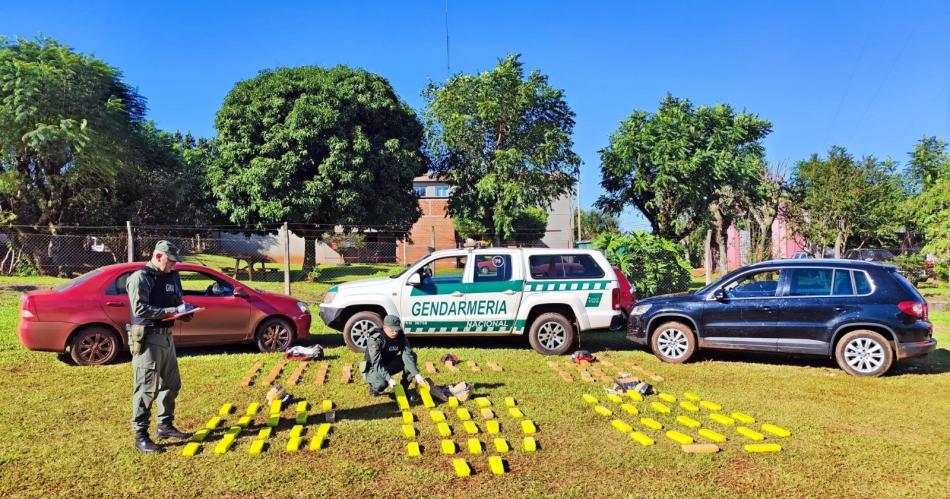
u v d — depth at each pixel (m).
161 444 5.30
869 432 5.89
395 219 25.31
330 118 22.05
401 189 25.41
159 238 22.48
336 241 24.31
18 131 19.70
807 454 5.28
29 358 8.43
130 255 13.17
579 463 5.05
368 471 4.80
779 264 9.05
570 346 9.68
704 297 9.18
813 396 7.17
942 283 23.80
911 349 8.13
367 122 23.89
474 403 6.69
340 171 22.16
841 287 8.60
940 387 7.64
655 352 9.31
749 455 5.25
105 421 5.93
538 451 5.30
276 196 22.12
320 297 16.47
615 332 12.40
